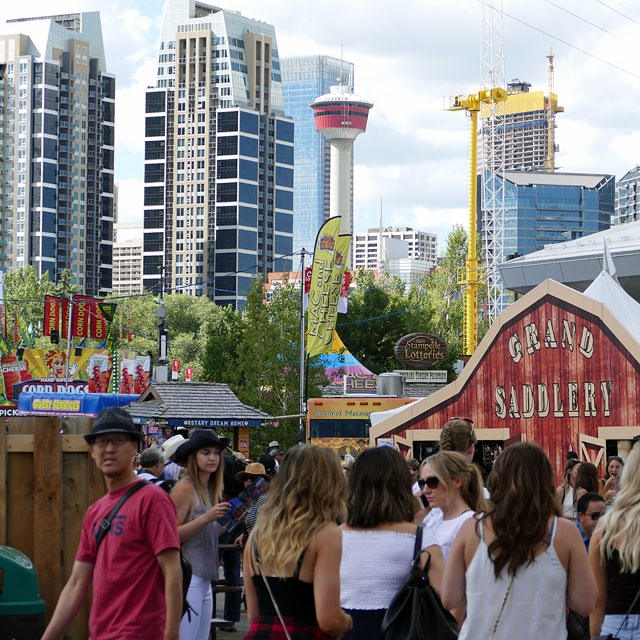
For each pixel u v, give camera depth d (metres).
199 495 9.40
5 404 60.59
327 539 5.95
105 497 6.71
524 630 5.93
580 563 6.07
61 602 6.71
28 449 9.67
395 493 6.91
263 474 13.43
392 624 6.59
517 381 26.81
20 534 9.69
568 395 25.64
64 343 91.50
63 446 9.72
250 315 58.69
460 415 28.09
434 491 8.29
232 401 32.94
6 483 9.67
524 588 5.96
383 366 98.31
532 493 5.98
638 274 43.38
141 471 12.52
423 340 46.34
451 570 6.29
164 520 6.49
